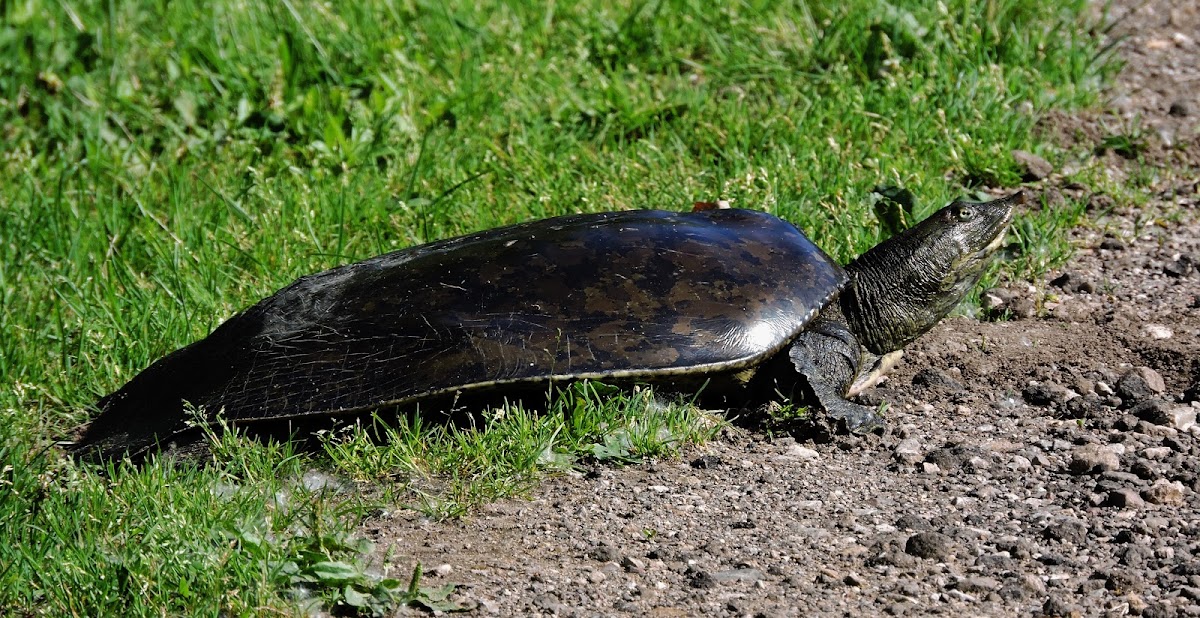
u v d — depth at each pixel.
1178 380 15.20
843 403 14.29
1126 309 17.08
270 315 14.34
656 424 13.73
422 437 13.59
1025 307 17.22
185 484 12.73
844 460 13.60
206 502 12.20
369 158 21.48
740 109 22.55
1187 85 24.25
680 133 22.20
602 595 10.92
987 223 15.87
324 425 13.66
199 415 13.39
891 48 23.88
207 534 11.50
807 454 13.73
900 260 15.59
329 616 10.77
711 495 12.85
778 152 20.81
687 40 25.75
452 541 12.04
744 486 13.03
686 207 19.39
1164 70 24.91
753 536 11.95
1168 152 21.83
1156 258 18.56
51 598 10.88
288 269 18.17
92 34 25.42
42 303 17.75
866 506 12.52
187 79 24.45
